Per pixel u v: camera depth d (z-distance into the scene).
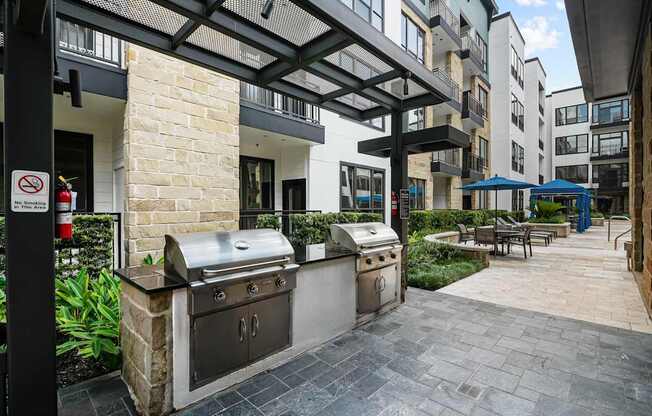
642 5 3.43
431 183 13.30
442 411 2.10
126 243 4.83
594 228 18.48
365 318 3.58
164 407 2.05
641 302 4.43
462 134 4.21
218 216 5.64
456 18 14.38
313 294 2.96
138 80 4.83
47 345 1.66
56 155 5.81
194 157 5.38
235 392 2.30
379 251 3.66
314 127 8.16
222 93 5.71
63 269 4.12
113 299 3.14
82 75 4.50
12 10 1.55
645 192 4.34
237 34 2.51
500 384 2.41
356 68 3.30
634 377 2.50
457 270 6.01
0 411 1.66
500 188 9.86
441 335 3.28
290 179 9.16
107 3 2.30
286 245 2.70
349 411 2.10
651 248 3.85
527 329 3.45
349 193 9.91
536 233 12.05
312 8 2.13
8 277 1.56
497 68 18.77
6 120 1.54
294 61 2.89
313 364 2.69
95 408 2.14
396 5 10.55
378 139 4.66
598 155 28.16
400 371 2.59
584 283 5.49
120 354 2.61
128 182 4.77
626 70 5.18
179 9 2.20
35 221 1.62
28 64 1.58
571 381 2.45
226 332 2.31
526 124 23.31
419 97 4.06
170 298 2.07
